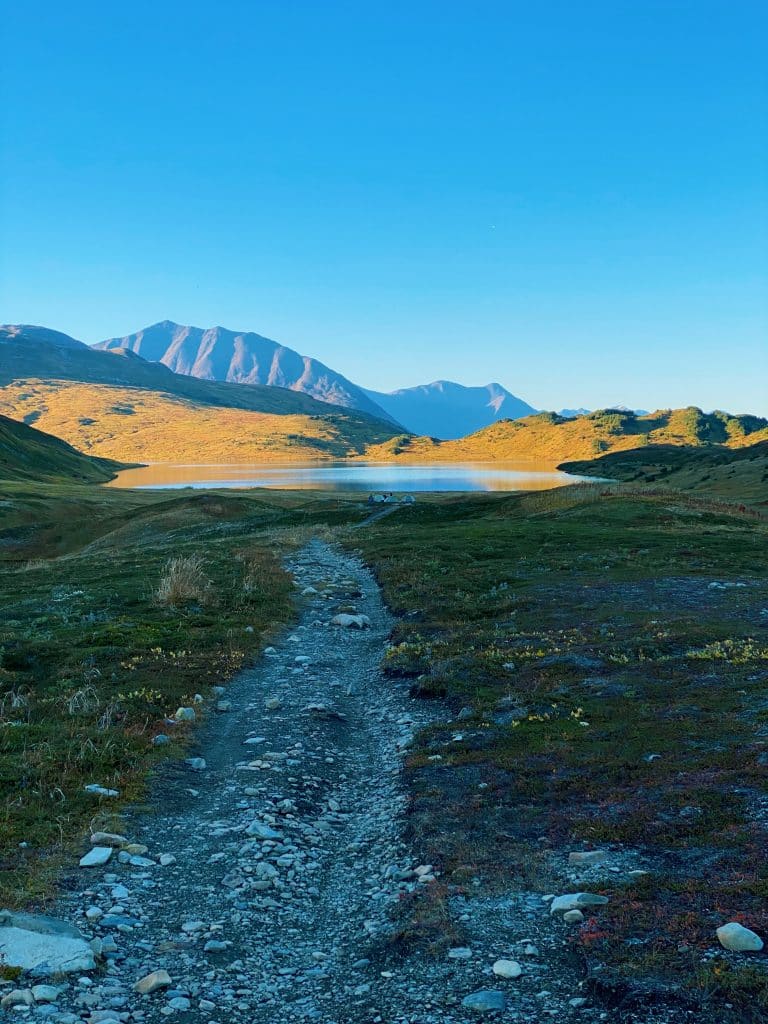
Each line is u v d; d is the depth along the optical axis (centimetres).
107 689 1823
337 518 7925
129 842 1060
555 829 1012
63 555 7706
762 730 1261
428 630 2486
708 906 755
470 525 5959
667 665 1778
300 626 2744
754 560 3712
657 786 1096
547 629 2319
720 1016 591
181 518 8162
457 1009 650
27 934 775
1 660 2145
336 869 1011
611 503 6372
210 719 1698
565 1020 619
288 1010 684
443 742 1449
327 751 1498
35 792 1188
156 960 771
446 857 962
